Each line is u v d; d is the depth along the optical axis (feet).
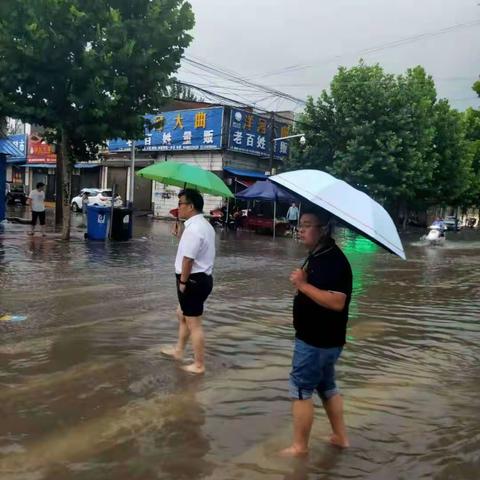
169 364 18.31
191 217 17.47
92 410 14.29
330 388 12.67
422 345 22.61
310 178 12.05
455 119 119.85
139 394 15.53
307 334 11.69
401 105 98.63
